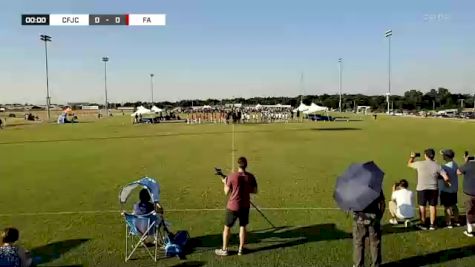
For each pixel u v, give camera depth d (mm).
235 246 7781
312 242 7926
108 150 25688
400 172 15945
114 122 67250
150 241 8016
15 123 65938
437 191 8492
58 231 8836
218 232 8617
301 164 18609
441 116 84562
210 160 20391
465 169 8148
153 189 7496
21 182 14867
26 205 11266
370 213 6367
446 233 8305
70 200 11852
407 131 40688
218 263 6965
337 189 6602
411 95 140125
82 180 15188
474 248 7449
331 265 6797
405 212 8656
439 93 139875
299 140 31125
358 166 6762
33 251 7633
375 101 140500
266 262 6965
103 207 10961
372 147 25781
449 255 7148
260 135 36094
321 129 44344
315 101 158000
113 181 14898
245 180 7258
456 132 38938
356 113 105250
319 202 11117
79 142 31766
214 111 71500
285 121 63688
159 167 18250
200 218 9711
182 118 75750
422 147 25500
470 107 132500
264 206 10703
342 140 30953
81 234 8602
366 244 7555
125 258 7227
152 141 31578
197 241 8062
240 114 60812
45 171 17500
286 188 13086
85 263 7027
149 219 7203
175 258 7211
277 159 20391
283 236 8305
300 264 6855
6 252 5930
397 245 7660
